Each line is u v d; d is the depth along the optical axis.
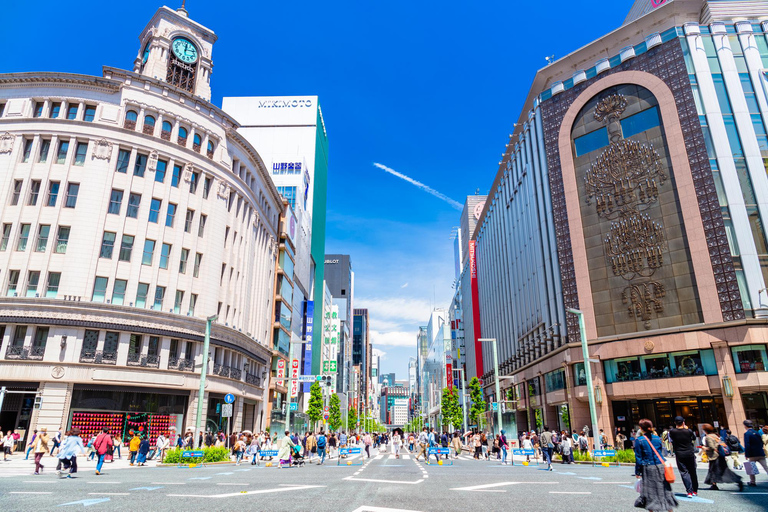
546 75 48.38
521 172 56.06
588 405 39.53
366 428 160.38
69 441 17.33
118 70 37.28
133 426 33.25
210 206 41.31
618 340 38.00
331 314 109.00
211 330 39.16
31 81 35.94
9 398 30.70
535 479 17.17
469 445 49.59
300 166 80.75
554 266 44.62
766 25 38.47
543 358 47.22
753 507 9.91
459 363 112.44
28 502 10.23
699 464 24.56
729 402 32.03
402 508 9.82
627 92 41.81
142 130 37.72
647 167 39.38
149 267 36.12
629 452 26.45
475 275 91.50
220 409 39.81
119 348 33.22
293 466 26.58
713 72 38.12
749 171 35.59
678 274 36.38
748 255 33.94
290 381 41.34
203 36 47.91
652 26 41.91
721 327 33.53
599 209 41.75
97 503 10.16
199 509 9.43
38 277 32.62
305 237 77.19
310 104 96.81
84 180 34.75
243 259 45.72
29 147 35.12
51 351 31.16
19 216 33.31
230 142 44.66
